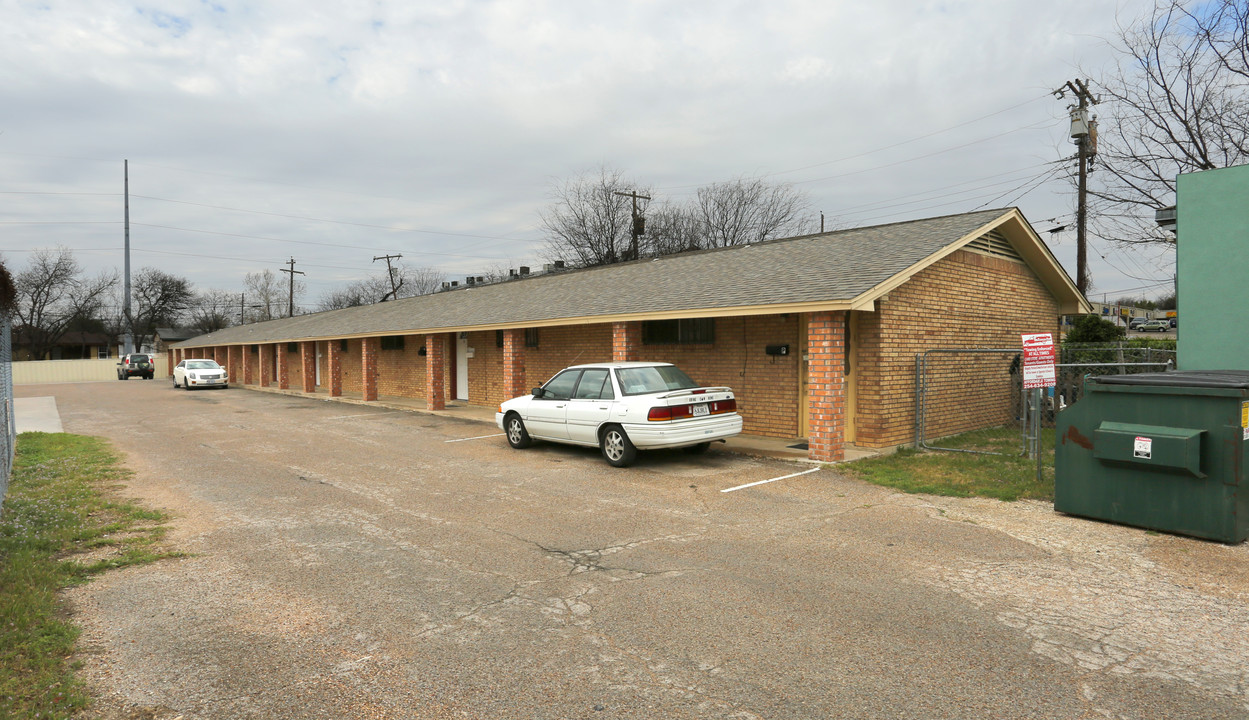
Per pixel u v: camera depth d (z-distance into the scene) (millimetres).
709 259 16141
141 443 13555
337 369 25234
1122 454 6344
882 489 8391
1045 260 14602
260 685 3727
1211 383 5898
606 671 3838
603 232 45281
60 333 64500
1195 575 5219
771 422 12617
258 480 9570
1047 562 5562
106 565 5773
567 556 5938
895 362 11211
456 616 4645
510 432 12273
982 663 3867
